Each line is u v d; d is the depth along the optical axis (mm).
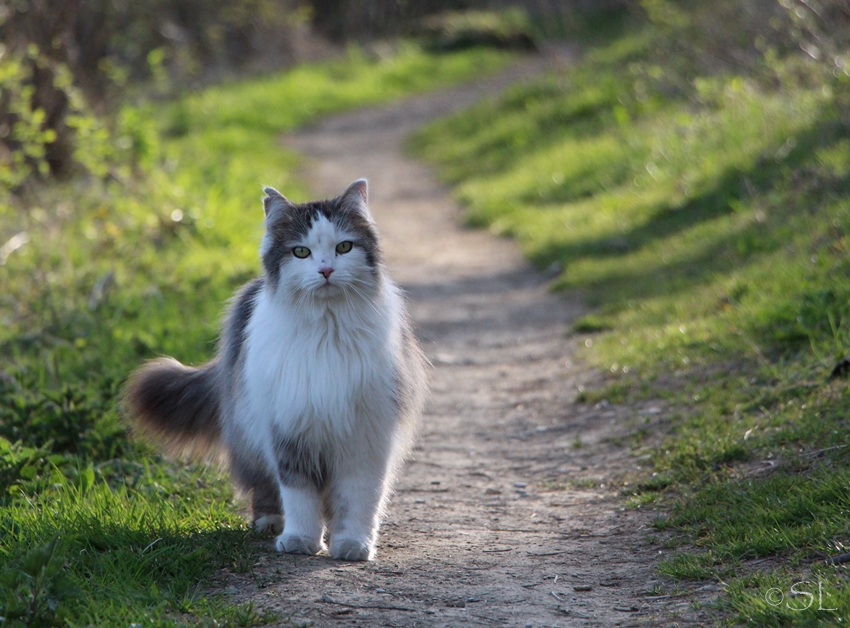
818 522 6273
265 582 6074
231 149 30078
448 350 13781
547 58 42344
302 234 6582
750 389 9672
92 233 16672
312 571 6328
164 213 18062
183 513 7379
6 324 12367
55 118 19938
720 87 22906
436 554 6895
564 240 18875
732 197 16891
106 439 8852
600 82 30812
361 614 5605
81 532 6391
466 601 5895
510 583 6242
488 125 32281
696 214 17422
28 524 6488
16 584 5453
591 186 22281
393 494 8617
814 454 7703
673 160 20688
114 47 26812
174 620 5277
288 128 36188
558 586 6180
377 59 48500
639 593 5984
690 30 25625
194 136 31297
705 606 5559
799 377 9383
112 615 5281
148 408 7801
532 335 14289
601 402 10828
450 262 19344
